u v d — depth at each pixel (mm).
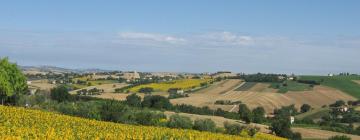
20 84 98062
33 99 101938
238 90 179875
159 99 130125
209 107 142750
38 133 41312
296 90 176250
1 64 95625
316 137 101188
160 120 82062
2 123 48375
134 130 55406
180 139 52219
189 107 135375
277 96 166375
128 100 131750
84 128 51781
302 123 132375
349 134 115000
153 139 49969
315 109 154000
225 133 80250
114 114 79062
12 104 98375
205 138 56250
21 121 52188
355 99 169125
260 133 86125
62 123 54812
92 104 83875
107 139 43875
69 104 87000
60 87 122000
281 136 96750
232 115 129000
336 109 150875
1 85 92750
